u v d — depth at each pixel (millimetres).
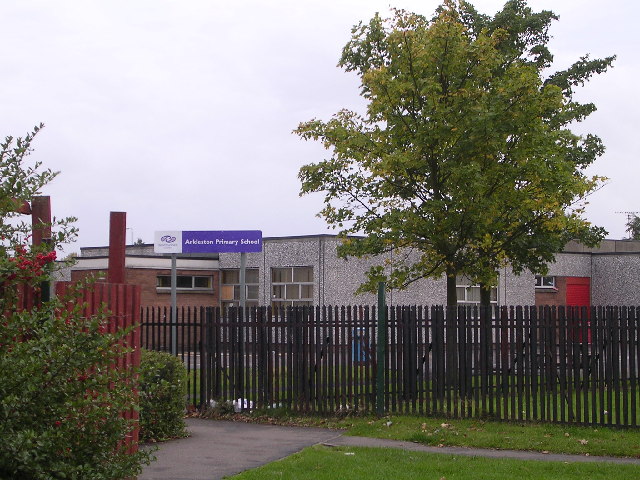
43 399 5574
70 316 5996
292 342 13328
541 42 20031
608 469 9117
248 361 13633
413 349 12789
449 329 12547
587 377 11734
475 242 16734
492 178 16234
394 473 8906
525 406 13352
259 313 13609
